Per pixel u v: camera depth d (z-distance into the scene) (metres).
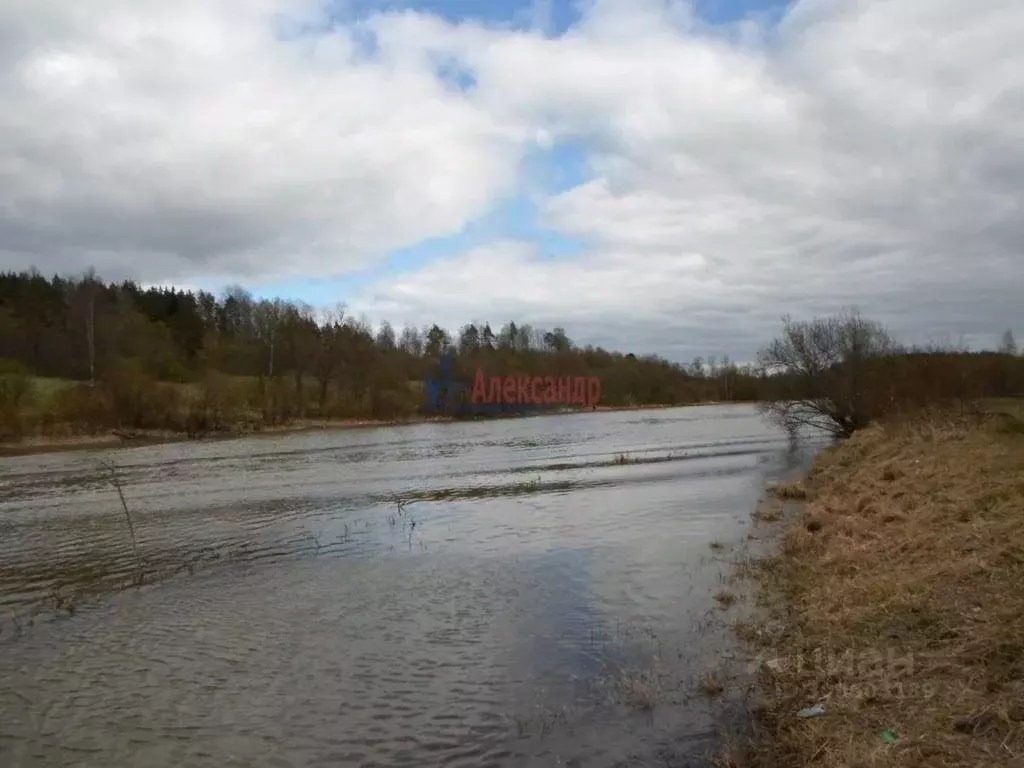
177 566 17.73
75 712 9.66
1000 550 11.00
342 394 88.06
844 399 42.19
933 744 6.81
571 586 14.83
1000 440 21.42
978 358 38.69
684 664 10.27
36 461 44.91
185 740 8.78
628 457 40.66
